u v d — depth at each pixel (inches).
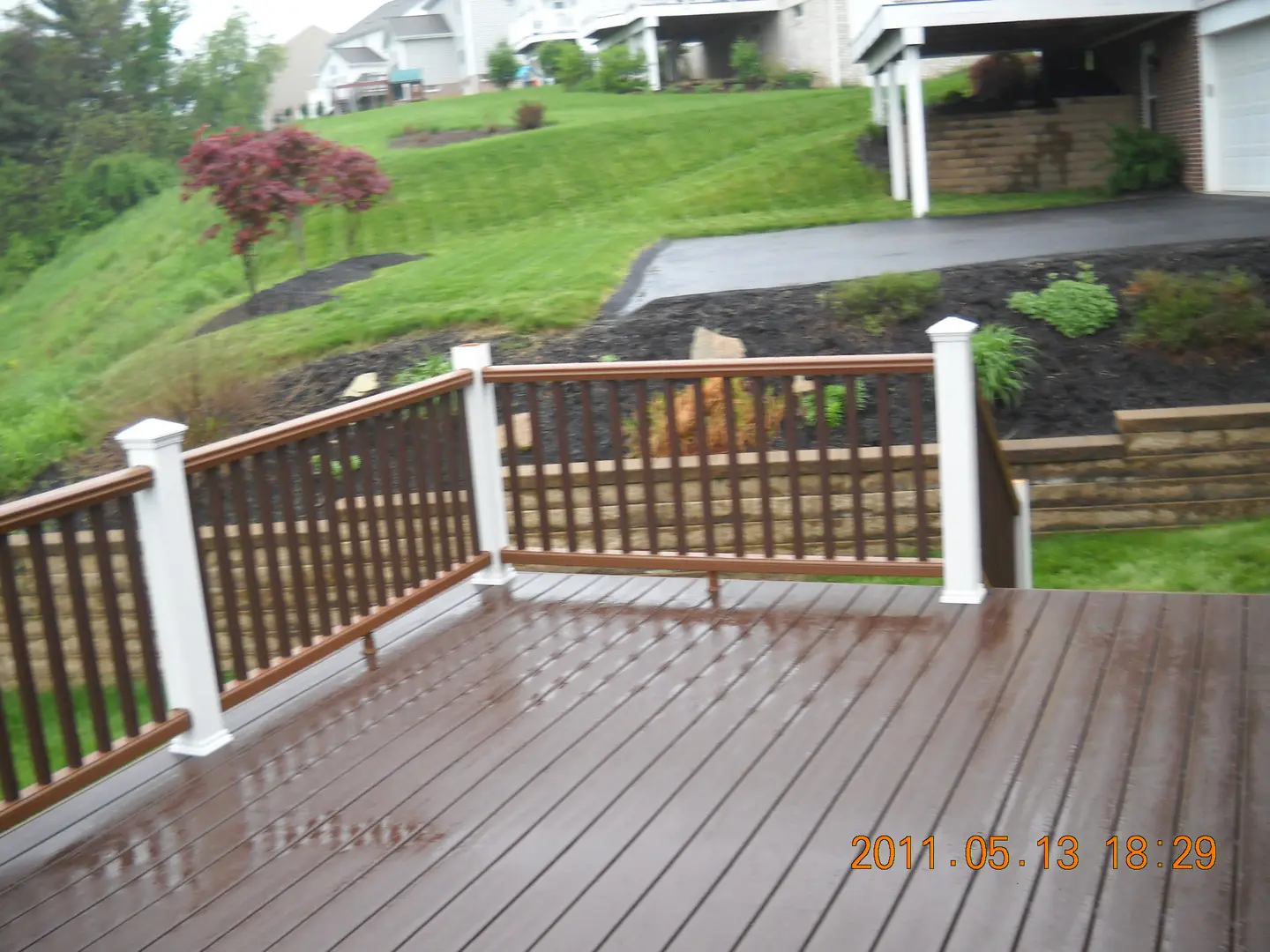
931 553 257.1
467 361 184.5
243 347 400.8
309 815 120.5
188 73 1592.0
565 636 166.9
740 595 177.3
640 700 142.1
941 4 549.3
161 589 135.1
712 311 352.2
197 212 908.6
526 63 1624.0
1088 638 150.6
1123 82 660.7
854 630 159.5
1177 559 246.5
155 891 108.4
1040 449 270.4
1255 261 341.7
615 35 1341.0
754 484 262.2
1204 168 557.9
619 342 340.5
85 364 628.4
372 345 386.0
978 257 394.0
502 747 132.3
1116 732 124.7
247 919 102.6
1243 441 264.2
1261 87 503.8
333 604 259.6
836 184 665.0
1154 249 361.4
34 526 120.0
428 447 178.9
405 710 145.2
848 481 258.4
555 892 102.8
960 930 93.0
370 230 700.7
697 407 173.5
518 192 739.4
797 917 96.4
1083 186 627.5
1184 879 97.7
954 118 637.3
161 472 132.6
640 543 269.4
